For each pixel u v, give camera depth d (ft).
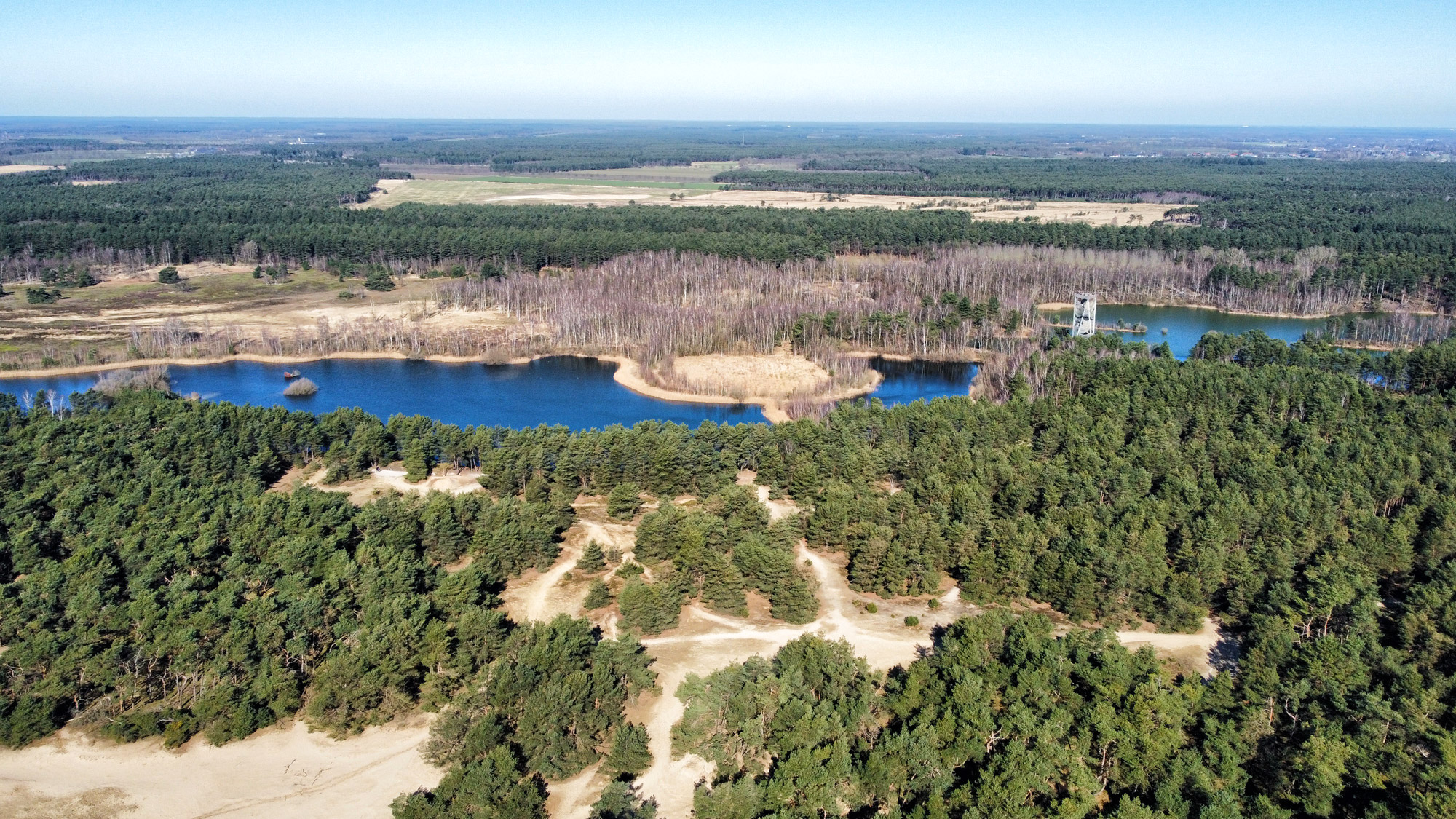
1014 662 328.08
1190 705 307.99
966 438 552.82
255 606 361.51
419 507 463.83
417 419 599.16
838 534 456.86
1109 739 284.20
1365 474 480.23
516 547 431.84
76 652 333.83
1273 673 313.12
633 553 461.37
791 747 295.28
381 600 371.76
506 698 315.99
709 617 403.54
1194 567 399.85
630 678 343.46
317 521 440.86
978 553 420.77
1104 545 411.34
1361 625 345.72
